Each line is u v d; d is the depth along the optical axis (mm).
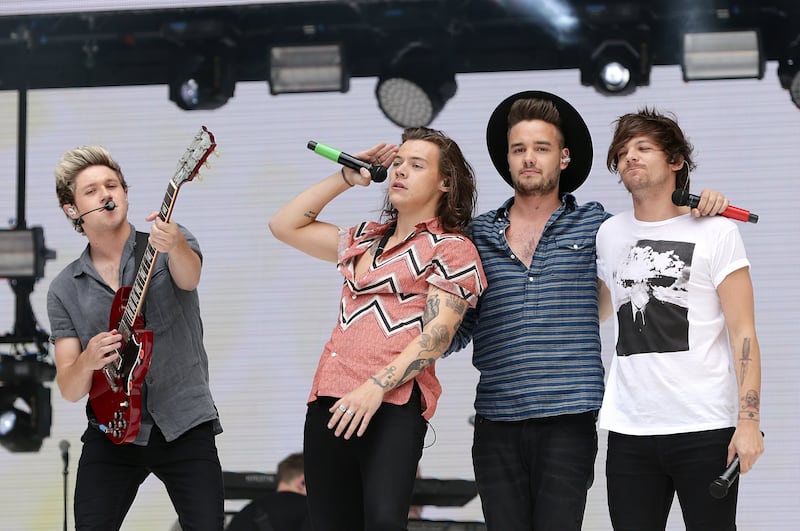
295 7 19453
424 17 19266
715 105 19922
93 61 20516
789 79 19125
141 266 10914
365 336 10461
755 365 10211
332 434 10414
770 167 19781
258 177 20922
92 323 11430
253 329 20609
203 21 19406
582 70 19250
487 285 10891
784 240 19562
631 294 10688
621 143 10930
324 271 20672
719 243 10500
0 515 20391
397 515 9953
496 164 12281
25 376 19766
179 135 21156
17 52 20438
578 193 19812
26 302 20094
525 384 11039
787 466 18969
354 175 11461
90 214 11312
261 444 20250
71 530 20266
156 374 11227
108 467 11219
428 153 11000
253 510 17156
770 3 18812
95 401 11195
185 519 11211
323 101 20875
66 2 19469
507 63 19953
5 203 21297
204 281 20750
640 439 10484
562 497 10836
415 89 19484
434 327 10312
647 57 18969
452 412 19594
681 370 10391
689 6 18875
